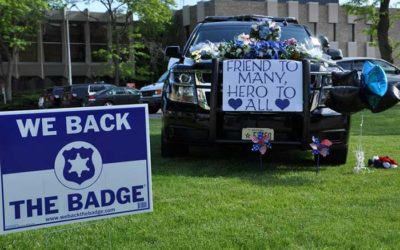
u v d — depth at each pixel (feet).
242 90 20.20
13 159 10.11
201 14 139.74
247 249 12.01
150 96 70.08
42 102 92.12
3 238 12.74
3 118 10.02
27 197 10.25
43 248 12.18
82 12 143.33
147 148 11.31
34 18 112.16
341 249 11.97
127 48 126.00
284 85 20.11
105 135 10.91
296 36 25.05
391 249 11.96
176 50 24.71
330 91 19.76
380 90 18.66
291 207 15.19
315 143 19.70
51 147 10.43
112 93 84.64
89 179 10.78
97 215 10.89
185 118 20.98
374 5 84.58
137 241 12.55
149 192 11.37
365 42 155.63
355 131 35.81
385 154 24.26
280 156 24.12
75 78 146.30
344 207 15.16
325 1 160.86
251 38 21.49
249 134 20.35
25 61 139.23
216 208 15.10
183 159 23.04
